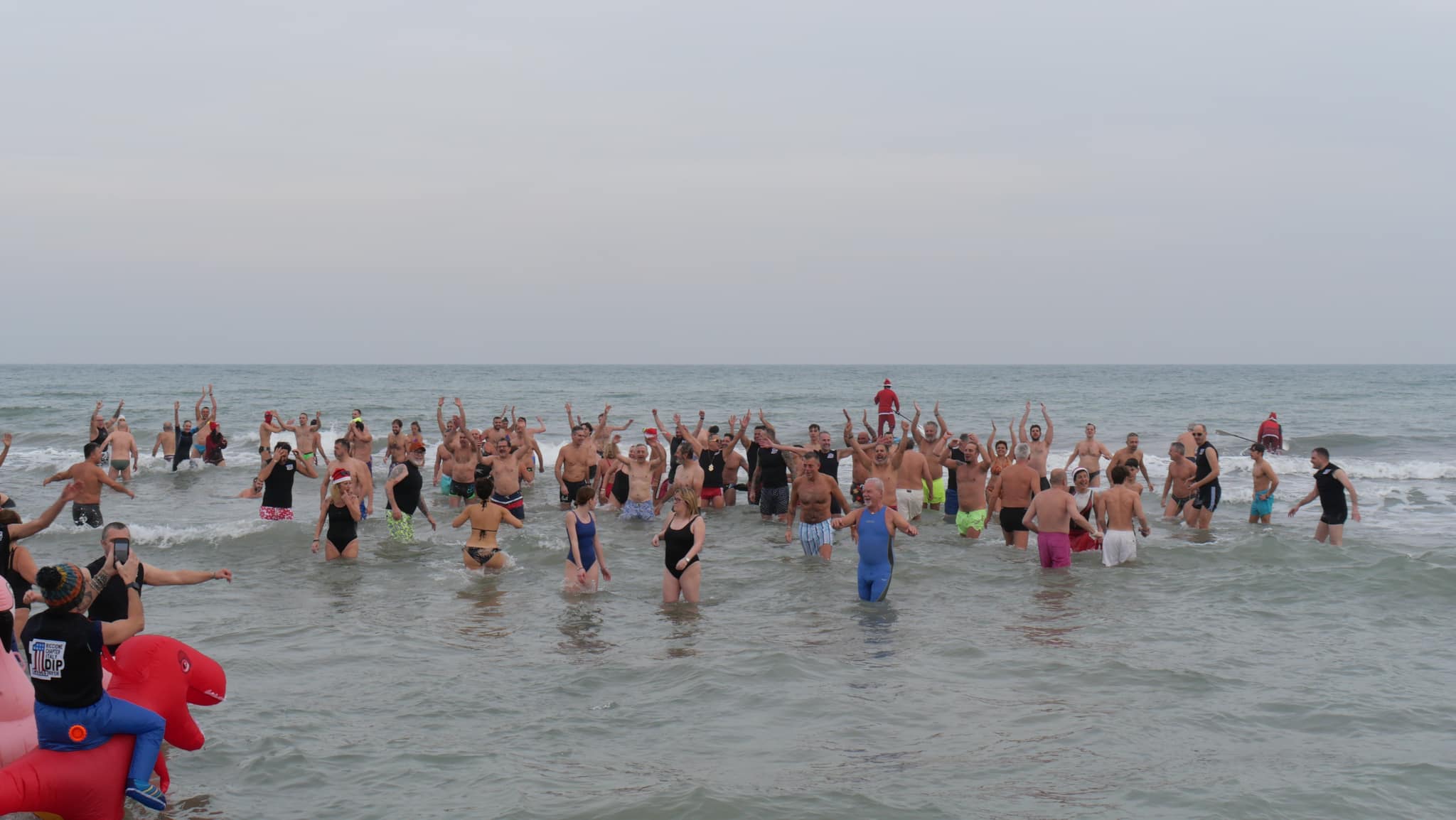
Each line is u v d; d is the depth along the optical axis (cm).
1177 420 4756
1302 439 3591
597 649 978
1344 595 1205
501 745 723
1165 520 1839
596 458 2116
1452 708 802
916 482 1750
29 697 623
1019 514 1491
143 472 2609
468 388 8238
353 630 1045
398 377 11444
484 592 1233
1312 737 741
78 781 544
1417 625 1070
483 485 1349
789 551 1516
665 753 709
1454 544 1573
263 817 600
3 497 797
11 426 4016
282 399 6391
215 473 2594
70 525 1675
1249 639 1015
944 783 654
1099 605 1162
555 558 1438
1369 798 629
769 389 8475
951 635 1030
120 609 724
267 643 991
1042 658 945
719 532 1706
